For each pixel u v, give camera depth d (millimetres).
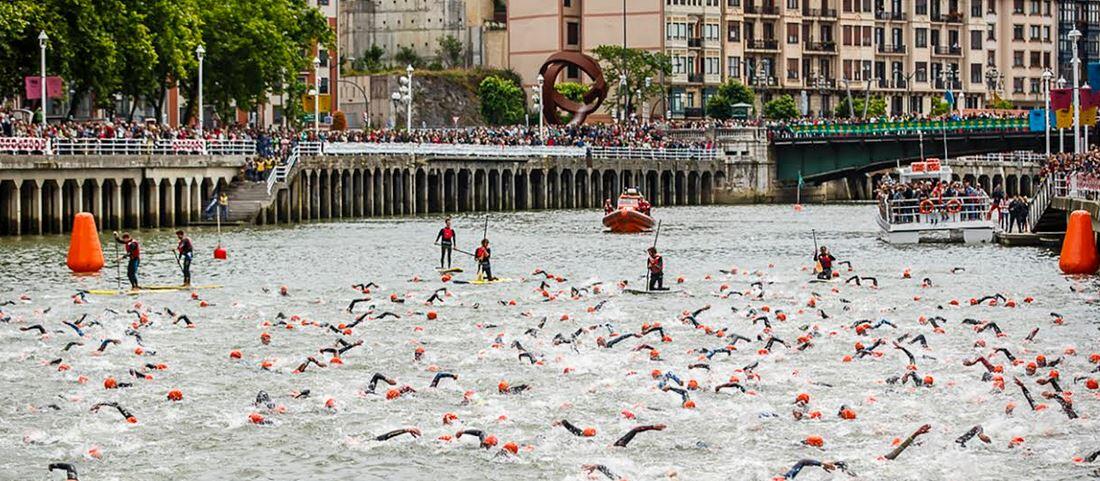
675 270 83875
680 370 49562
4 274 78438
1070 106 118625
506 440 41312
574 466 39281
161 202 117000
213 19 139125
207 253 92250
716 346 54688
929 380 47219
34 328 57969
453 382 48062
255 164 123688
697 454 40125
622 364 50969
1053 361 50594
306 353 53688
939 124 170125
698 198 176875
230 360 52250
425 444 41125
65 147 106562
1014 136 168250
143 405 45281
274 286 74000
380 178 141000
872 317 62188
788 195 181000
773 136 177875
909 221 100000
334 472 39031
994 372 48781
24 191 103750
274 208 122312
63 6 114812
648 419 43344
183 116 168125
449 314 63500
